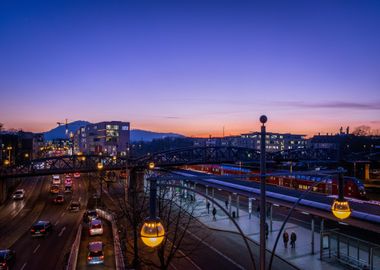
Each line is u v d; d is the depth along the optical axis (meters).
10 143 106.12
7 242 35.03
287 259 29.67
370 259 25.83
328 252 30.98
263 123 9.50
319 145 166.62
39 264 27.98
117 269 22.66
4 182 63.34
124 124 156.62
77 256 27.47
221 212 50.12
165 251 31.66
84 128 182.62
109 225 40.09
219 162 100.38
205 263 29.27
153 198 8.28
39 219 46.81
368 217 26.52
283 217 47.12
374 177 111.50
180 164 94.75
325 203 31.47
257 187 46.22
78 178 103.56
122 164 83.50
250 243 35.03
